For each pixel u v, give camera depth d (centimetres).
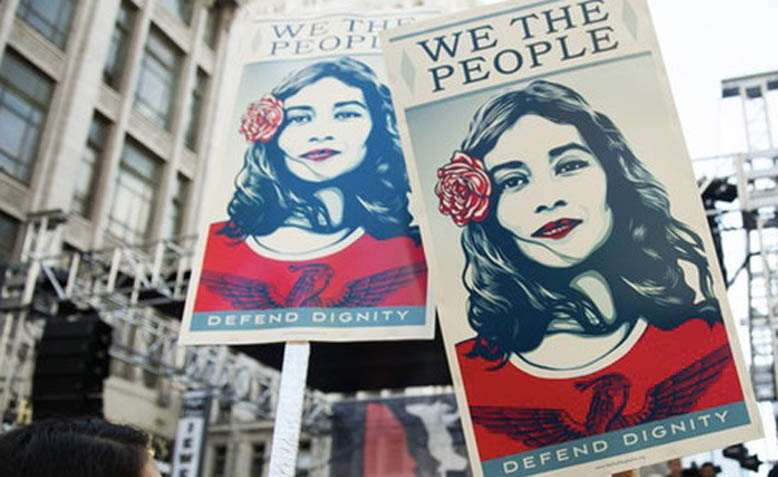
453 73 393
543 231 347
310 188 431
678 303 323
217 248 421
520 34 398
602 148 361
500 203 356
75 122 1866
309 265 407
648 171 352
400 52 402
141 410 1930
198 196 2291
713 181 1084
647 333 319
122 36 2134
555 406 312
